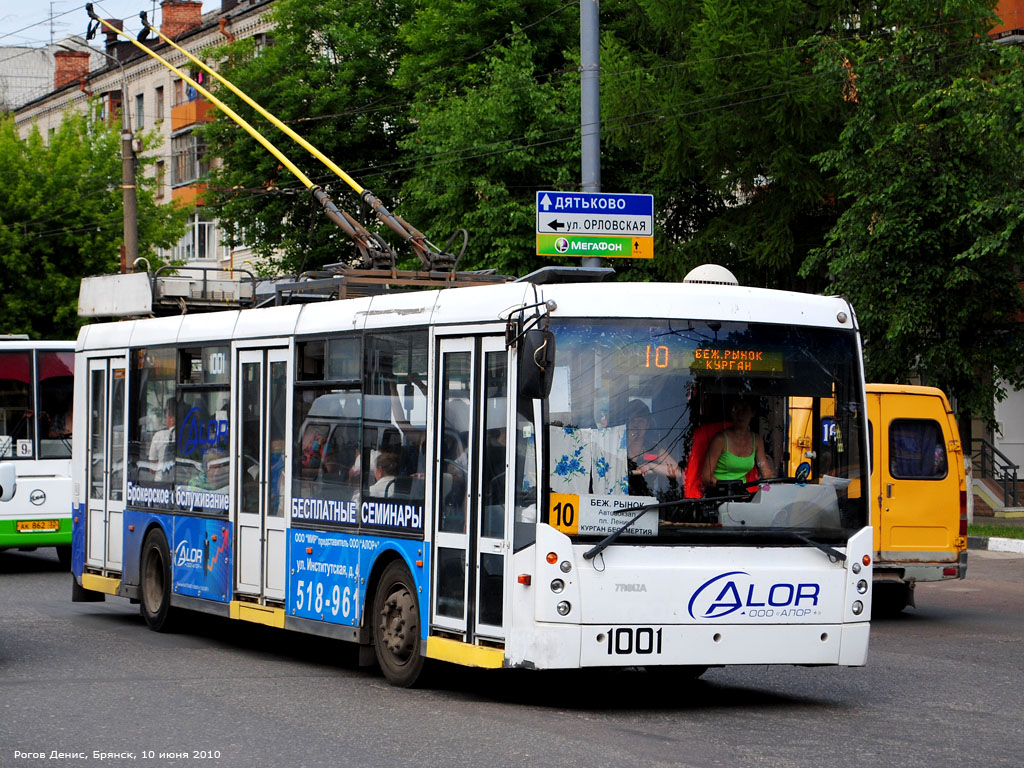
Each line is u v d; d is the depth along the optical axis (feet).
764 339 38.65
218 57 158.40
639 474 37.17
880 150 93.45
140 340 59.21
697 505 37.42
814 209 110.01
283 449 48.60
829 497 38.81
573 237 70.64
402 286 50.31
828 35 103.60
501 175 113.29
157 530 57.06
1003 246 88.48
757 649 37.60
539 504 36.58
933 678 45.42
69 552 90.94
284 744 33.32
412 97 152.05
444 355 40.93
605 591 36.45
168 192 230.68
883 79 93.50
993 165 90.89
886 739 34.45
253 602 49.93
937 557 62.18
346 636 44.27
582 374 37.22
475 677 44.68
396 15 155.84
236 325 52.08
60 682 43.50
